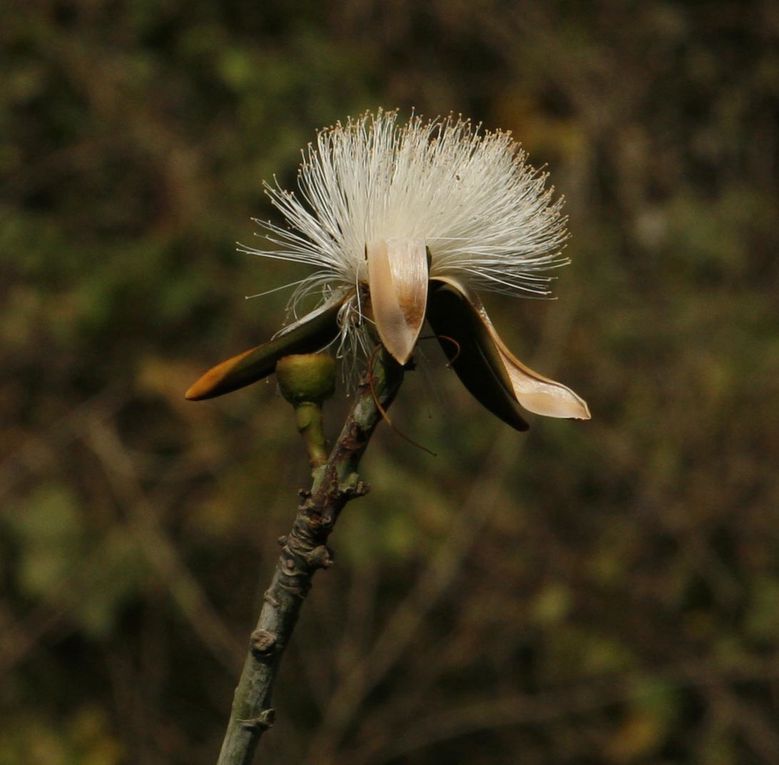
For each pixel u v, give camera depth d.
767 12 12.22
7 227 9.79
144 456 9.41
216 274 9.73
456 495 9.46
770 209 11.41
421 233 2.56
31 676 9.01
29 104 10.09
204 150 10.07
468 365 2.53
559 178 10.80
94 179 10.00
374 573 9.19
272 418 9.39
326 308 2.54
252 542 9.27
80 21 10.41
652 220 10.84
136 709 9.12
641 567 9.64
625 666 9.45
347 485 2.32
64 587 8.95
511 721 9.35
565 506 9.70
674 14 11.67
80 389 9.55
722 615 9.63
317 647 9.20
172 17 10.42
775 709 9.46
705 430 9.86
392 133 2.74
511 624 9.47
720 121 11.66
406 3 10.84
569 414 2.48
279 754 8.98
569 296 10.05
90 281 9.71
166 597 9.22
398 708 9.27
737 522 9.70
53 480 9.26
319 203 2.68
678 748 9.50
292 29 10.60
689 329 10.23
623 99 11.16
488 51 11.12
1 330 9.52
